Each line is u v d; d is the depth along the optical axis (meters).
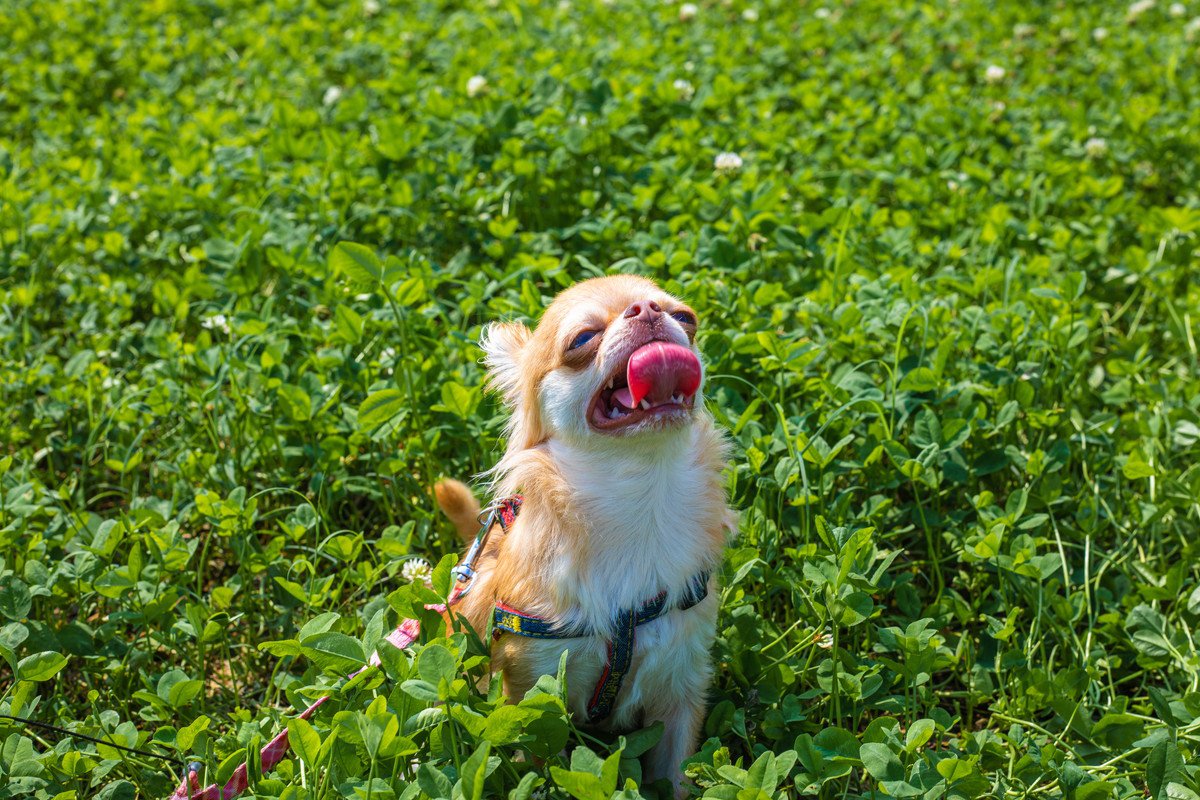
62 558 1.00
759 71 1.85
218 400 1.11
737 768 0.77
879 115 1.69
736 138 1.54
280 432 1.10
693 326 0.86
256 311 1.23
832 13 2.34
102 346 1.21
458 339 1.08
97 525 1.02
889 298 1.12
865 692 0.85
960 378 1.08
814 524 0.96
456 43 2.09
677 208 1.32
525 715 0.76
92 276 1.32
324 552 0.96
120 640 0.93
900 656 0.91
